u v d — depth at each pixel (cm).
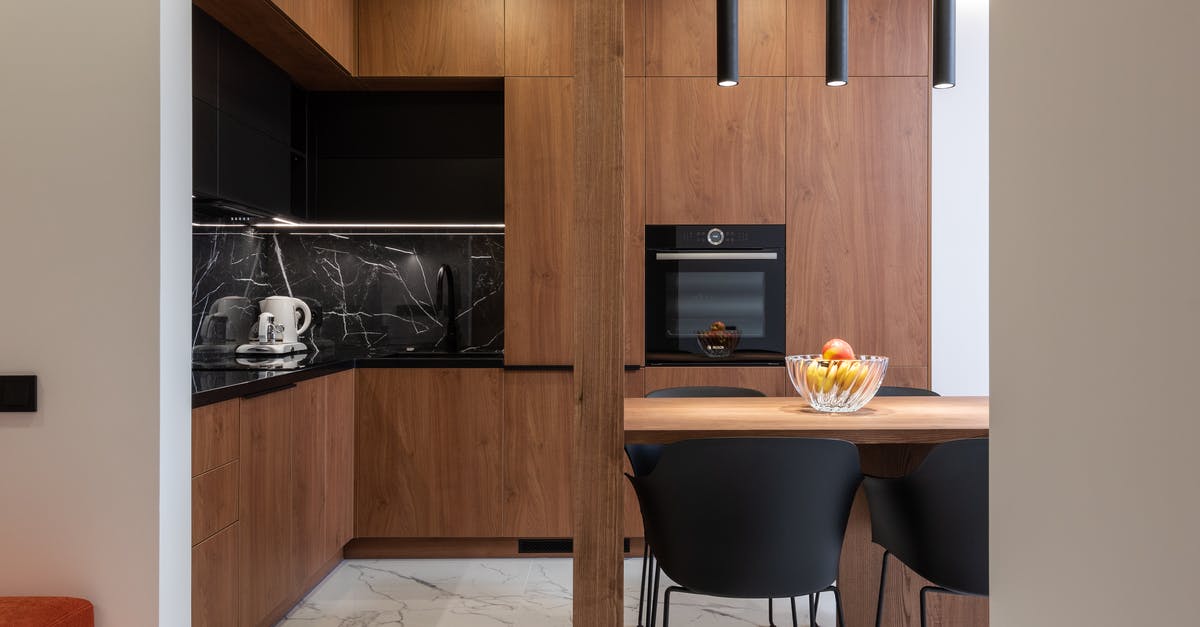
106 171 172
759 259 351
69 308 173
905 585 231
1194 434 49
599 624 161
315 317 395
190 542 190
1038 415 66
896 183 351
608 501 162
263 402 243
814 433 189
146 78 173
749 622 270
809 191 351
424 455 343
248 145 304
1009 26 70
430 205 375
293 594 272
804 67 351
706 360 350
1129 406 55
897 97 351
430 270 403
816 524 174
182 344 184
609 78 162
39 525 173
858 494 233
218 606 212
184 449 185
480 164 376
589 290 162
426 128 377
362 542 348
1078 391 60
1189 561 49
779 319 352
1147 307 53
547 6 349
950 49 239
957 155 351
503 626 268
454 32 349
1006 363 71
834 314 352
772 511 172
